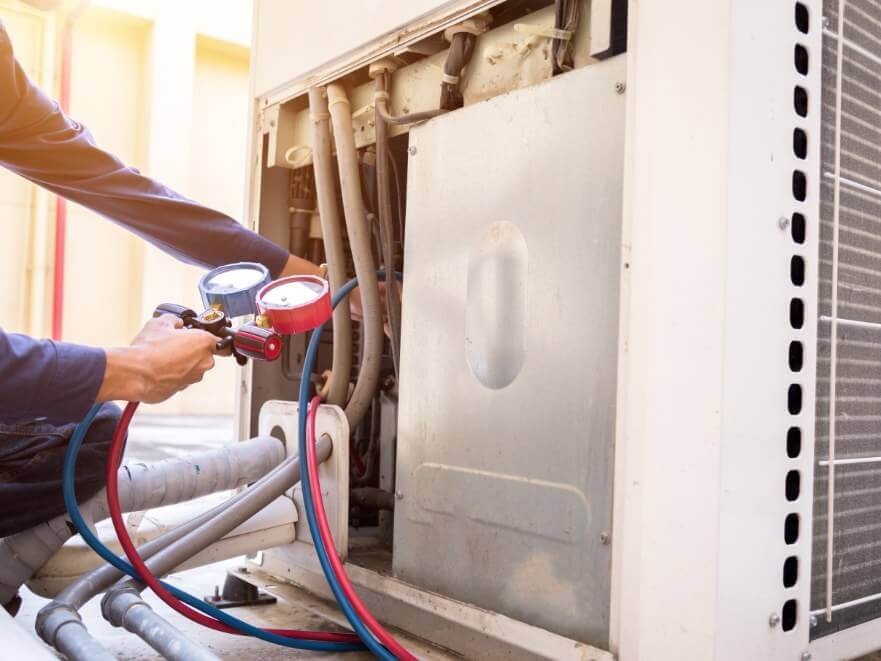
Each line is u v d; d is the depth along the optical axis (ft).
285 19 4.92
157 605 4.68
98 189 4.12
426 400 3.82
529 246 3.33
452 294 3.69
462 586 3.57
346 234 5.24
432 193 3.83
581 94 3.14
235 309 3.29
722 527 2.64
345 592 3.59
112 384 2.76
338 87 4.50
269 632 3.82
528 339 3.32
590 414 3.05
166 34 22.86
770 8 2.84
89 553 3.84
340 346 4.54
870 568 3.44
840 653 3.21
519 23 3.66
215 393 24.03
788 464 2.91
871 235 3.42
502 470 3.40
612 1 3.14
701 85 2.72
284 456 4.55
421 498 3.82
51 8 4.05
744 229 2.72
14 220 20.81
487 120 3.54
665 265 2.77
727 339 2.65
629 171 2.89
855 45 3.29
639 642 2.77
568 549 3.10
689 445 2.70
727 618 2.67
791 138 2.92
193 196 24.17
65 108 21.63
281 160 5.08
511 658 3.42
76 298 22.12
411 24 3.95
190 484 4.14
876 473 3.47
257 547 4.31
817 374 3.08
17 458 3.58
